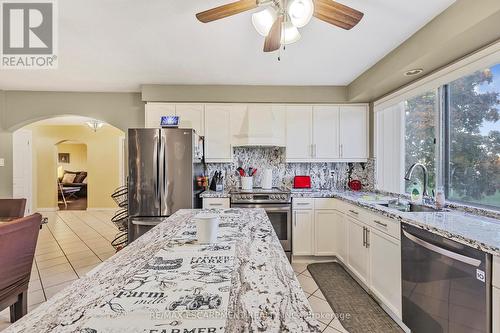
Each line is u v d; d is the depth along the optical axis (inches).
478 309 53.2
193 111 149.0
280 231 137.0
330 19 65.6
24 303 74.9
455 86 95.7
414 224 71.7
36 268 130.7
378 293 93.0
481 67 80.7
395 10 78.2
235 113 150.0
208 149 149.2
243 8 64.0
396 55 103.0
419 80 108.5
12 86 151.9
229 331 24.0
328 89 150.6
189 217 74.3
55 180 301.0
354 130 151.3
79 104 161.3
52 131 296.2
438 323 63.8
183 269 38.3
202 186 149.0
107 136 297.9
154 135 126.5
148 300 29.6
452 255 58.9
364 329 82.4
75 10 79.0
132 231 126.8
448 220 72.0
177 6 76.9
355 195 131.1
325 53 108.3
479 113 86.0
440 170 101.4
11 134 165.0
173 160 127.3
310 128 151.0
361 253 106.7
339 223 131.6
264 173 152.2
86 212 284.2
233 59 114.5
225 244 49.4
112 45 101.3
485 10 65.5
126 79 140.2
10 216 108.5
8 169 163.8
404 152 124.1
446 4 75.3
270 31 68.0
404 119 124.0
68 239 181.3
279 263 40.4
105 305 28.7
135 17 82.5
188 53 108.3
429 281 66.7
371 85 122.9
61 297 30.7
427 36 85.5
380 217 91.3
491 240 53.4
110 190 298.5
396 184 127.6
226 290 31.7
